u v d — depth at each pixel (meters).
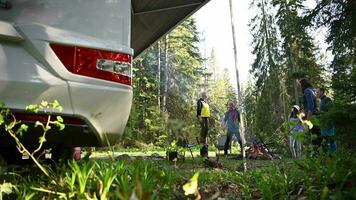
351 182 3.00
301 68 32.56
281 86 36.97
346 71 3.70
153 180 3.17
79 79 3.58
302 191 3.34
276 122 32.56
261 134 7.14
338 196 2.66
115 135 3.79
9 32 3.37
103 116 3.68
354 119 3.38
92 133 3.66
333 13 14.13
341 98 3.60
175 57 43.94
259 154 9.92
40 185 3.08
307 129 3.99
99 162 3.97
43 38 3.49
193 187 1.81
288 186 3.48
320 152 3.85
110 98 3.70
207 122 11.88
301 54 32.69
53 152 4.36
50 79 3.47
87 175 2.86
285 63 37.47
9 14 3.46
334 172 3.23
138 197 1.23
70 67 3.56
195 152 10.70
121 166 3.45
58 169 3.36
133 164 3.80
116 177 3.08
